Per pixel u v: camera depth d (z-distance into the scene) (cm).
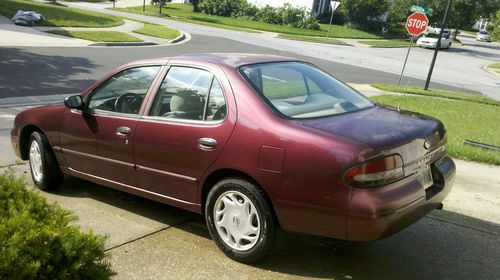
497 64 3541
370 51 3441
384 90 1652
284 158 358
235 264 393
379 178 338
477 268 396
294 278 374
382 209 333
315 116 389
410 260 406
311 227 357
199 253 409
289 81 434
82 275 244
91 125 487
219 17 4988
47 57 1617
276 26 4609
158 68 462
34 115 546
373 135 357
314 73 472
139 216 482
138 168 452
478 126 1038
